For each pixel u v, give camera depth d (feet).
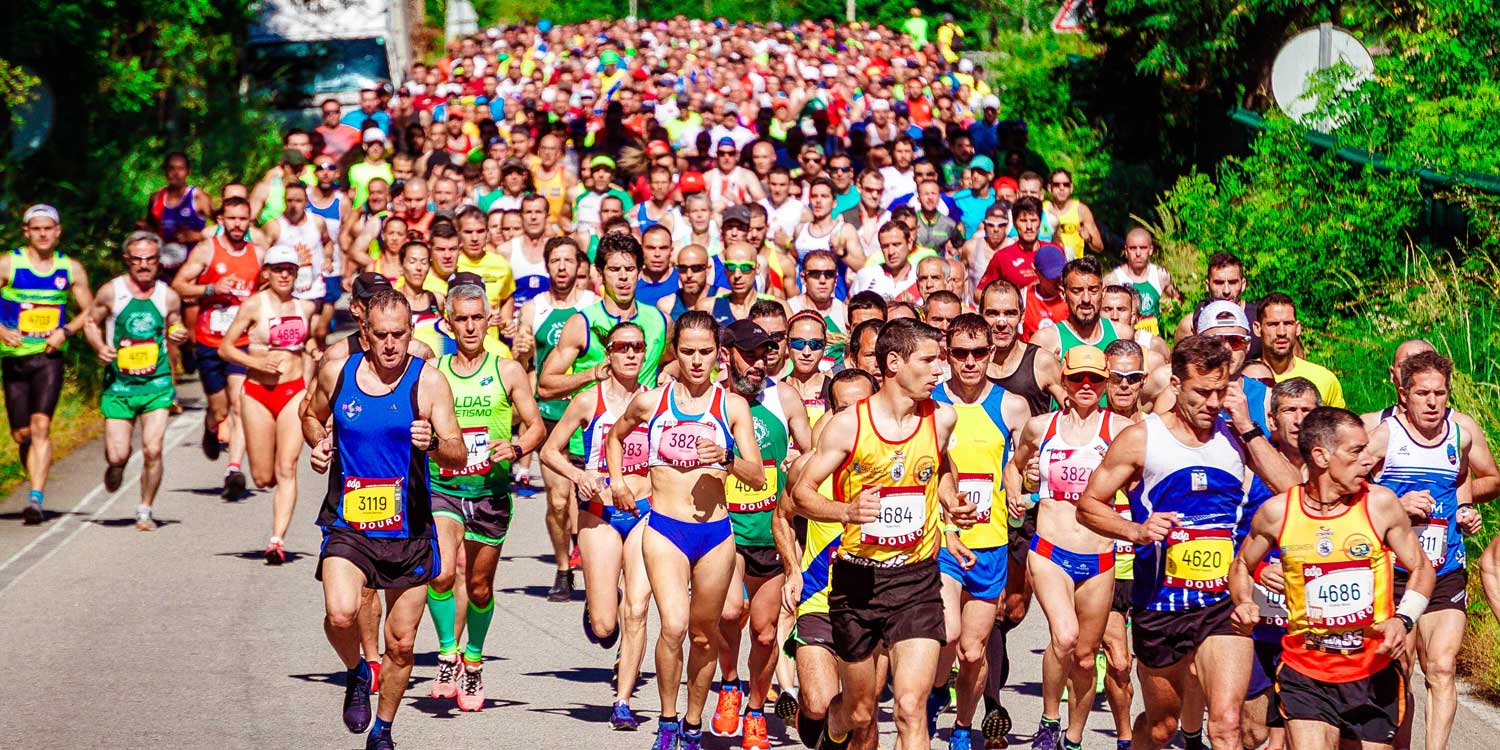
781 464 85.20
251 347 122.31
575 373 109.60
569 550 113.80
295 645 100.37
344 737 83.66
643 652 86.17
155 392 129.49
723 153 186.09
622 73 367.04
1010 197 187.62
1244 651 71.67
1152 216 223.30
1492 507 107.65
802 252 162.61
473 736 84.79
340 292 172.04
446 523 89.20
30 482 144.15
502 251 146.30
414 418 77.92
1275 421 80.18
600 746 83.30
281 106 326.65
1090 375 79.41
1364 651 68.23
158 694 90.22
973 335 81.71
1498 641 96.12
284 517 120.37
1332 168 157.07
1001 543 82.43
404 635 79.41
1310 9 190.19
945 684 83.51
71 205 219.00
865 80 360.89
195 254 144.77
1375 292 148.25
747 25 525.75
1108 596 80.02
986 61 375.86
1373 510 67.97
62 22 213.05
